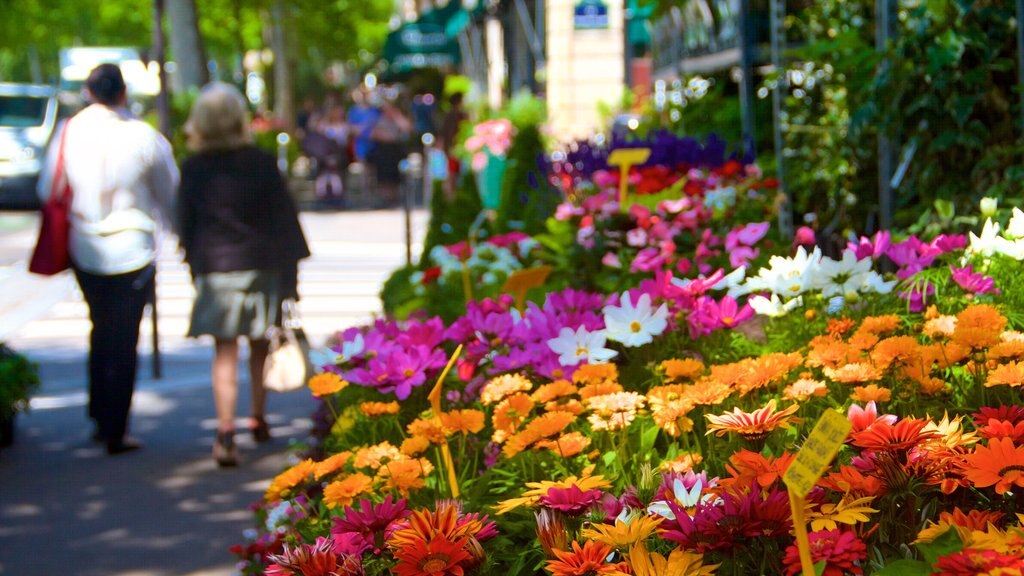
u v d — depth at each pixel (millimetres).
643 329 3070
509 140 11078
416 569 1835
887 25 5031
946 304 2984
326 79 48875
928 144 4875
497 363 3090
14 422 6766
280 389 6117
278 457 6355
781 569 1791
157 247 6613
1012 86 4676
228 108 6199
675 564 1726
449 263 6297
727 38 7871
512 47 22406
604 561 1865
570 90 16797
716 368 2449
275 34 41750
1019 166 4340
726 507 1775
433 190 9766
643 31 15812
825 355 2500
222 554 4871
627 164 5055
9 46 59719
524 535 2287
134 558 4848
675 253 4695
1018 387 2262
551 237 5848
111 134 6406
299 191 25641
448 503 2145
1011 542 1574
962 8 4586
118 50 35688
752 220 5461
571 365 3021
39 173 21516
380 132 24531
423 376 3102
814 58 5652
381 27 48625
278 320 6273
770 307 3137
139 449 6574
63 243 6383
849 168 5801
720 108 8547
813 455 1531
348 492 2346
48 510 5492
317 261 14656
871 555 1842
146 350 9484
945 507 1949
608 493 2229
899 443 1831
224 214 6137
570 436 2393
